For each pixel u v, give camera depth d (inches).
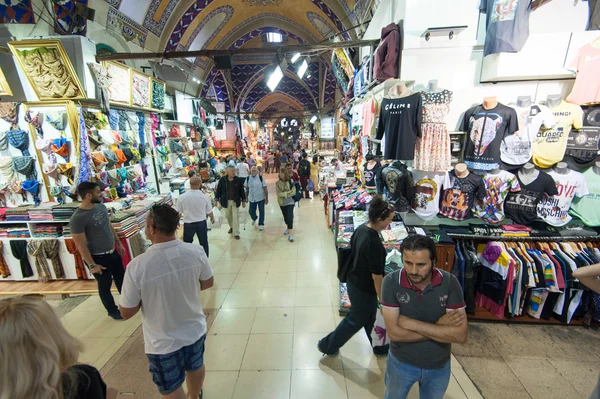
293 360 90.5
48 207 133.1
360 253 74.4
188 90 301.4
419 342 53.2
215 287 136.0
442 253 102.6
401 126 103.9
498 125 99.5
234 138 459.2
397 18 118.6
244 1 274.8
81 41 132.1
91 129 146.7
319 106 555.2
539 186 102.3
